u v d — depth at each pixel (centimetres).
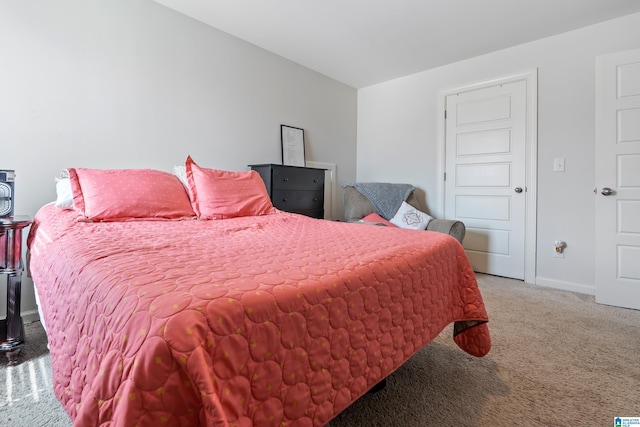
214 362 56
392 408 125
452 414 122
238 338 60
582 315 225
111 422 51
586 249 277
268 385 63
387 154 413
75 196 177
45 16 198
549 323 210
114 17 225
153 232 142
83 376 65
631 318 220
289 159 347
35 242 154
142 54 239
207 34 276
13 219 163
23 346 167
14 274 157
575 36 279
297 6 247
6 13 185
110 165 226
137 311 59
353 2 242
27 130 194
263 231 162
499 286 295
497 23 270
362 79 406
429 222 321
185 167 230
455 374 150
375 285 94
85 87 214
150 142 245
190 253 102
